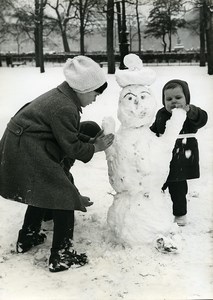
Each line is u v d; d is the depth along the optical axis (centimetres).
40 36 2312
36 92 1579
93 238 380
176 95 382
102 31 3506
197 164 396
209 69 1914
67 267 328
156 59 3122
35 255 352
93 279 313
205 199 469
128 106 350
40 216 365
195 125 390
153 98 357
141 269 322
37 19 2720
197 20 3588
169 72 2038
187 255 340
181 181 394
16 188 333
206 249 349
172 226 360
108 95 1366
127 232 349
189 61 3112
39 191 327
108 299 288
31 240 363
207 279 304
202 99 1240
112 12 2122
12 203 472
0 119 1079
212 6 1877
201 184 521
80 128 380
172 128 353
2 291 301
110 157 354
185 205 398
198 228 393
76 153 331
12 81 1864
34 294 296
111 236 368
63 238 333
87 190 518
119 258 338
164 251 339
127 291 296
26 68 2606
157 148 349
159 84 1565
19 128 333
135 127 353
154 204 353
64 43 3456
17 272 328
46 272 328
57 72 2242
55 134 329
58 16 3366
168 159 352
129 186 350
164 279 308
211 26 1914
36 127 329
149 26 3750
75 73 336
